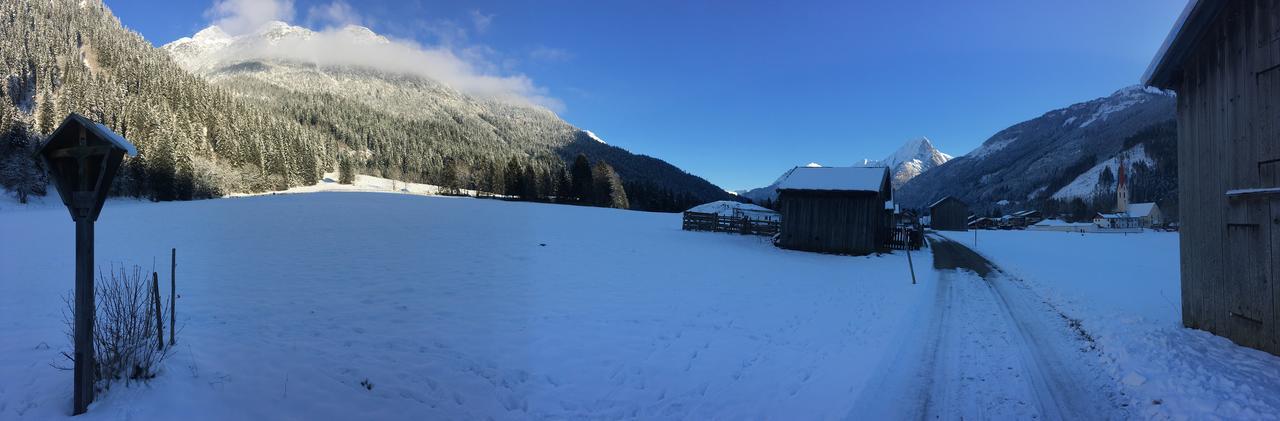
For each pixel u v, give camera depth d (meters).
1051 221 86.44
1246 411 4.19
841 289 11.73
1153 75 7.14
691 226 33.38
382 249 17.08
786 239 23.50
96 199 3.77
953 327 7.84
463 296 9.75
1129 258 20.34
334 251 16.33
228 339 6.05
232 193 82.06
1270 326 5.54
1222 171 6.16
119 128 95.69
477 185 107.69
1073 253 23.08
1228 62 6.04
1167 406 4.49
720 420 4.52
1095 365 5.83
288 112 169.75
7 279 10.78
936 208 63.62
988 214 145.75
